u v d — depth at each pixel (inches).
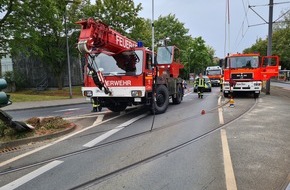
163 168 197.5
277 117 383.9
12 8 810.8
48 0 839.1
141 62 409.1
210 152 230.5
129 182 175.0
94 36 369.1
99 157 226.8
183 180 175.6
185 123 362.3
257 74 710.5
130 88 410.6
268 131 297.7
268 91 808.9
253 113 425.4
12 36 834.8
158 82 466.3
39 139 287.9
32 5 849.5
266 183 166.7
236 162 203.6
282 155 217.2
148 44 1261.1
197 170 191.5
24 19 853.8
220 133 295.3
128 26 1160.2
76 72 1508.4
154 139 280.4
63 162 216.8
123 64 417.4
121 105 477.4
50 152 244.8
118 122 387.9
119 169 197.9
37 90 1333.7
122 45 421.7
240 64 722.2
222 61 767.1
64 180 181.3
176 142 265.9
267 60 757.3
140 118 417.4
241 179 173.3
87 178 183.5
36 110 616.4
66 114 508.4
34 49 899.4
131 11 1144.2
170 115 439.8
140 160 215.9
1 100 276.2
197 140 271.0
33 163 216.5
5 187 173.0
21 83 1402.6
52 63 1285.7
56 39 1206.3
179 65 615.8
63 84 1457.9
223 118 386.6
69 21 1159.6
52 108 653.3
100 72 412.8
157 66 462.3
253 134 285.3
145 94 412.2
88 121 403.5
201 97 773.9
